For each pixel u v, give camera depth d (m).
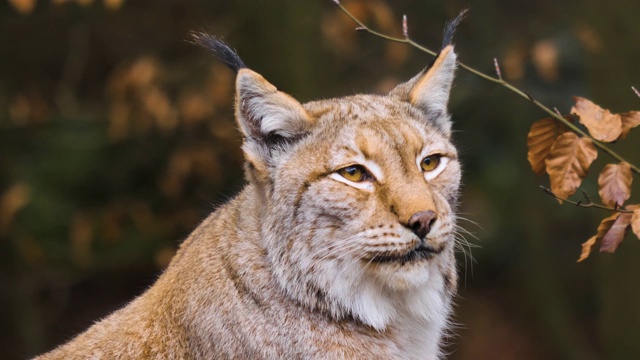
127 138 15.43
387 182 6.29
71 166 15.71
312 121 6.50
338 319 6.38
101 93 15.94
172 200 15.69
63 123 15.78
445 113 6.97
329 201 6.28
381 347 6.49
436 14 14.98
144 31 15.55
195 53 15.12
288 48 13.90
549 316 15.50
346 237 6.28
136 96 14.35
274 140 6.56
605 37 12.59
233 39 14.09
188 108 14.42
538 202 15.40
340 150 6.34
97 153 15.78
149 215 15.58
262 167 6.51
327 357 6.34
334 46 14.26
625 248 13.16
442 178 6.61
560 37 14.96
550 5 15.23
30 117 15.34
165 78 14.80
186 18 15.20
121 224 15.73
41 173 15.70
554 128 6.62
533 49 14.29
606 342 13.52
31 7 12.70
